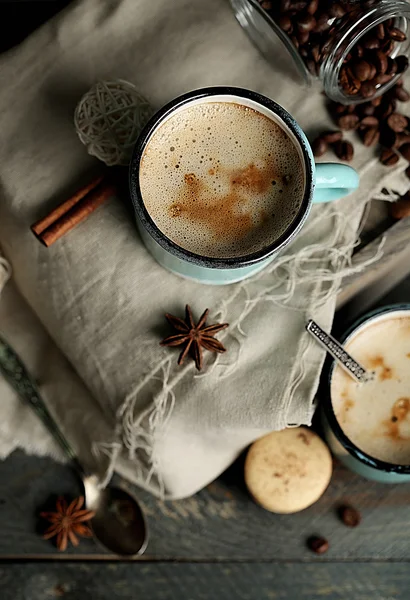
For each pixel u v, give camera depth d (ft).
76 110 1.45
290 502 1.66
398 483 1.76
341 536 1.75
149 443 1.58
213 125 1.40
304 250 1.52
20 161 1.52
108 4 1.57
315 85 1.57
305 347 1.52
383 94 1.57
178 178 1.41
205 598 1.74
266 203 1.41
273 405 1.50
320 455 1.66
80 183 1.52
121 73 1.56
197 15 1.58
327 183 1.40
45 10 1.69
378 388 1.62
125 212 1.53
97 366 1.55
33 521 1.74
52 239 1.48
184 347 1.49
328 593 1.75
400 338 1.62
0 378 1.73
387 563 1.76
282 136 1.40
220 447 1.62
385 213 1.60
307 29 1.48
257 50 1.58
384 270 1.64
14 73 1.54
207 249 1.40
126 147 1.44
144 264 1.52
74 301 1.54
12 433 1.72
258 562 1.75
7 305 1.73
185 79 1.56
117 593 1.74
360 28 1.45
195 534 1.75
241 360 1.52
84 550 1.74
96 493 1.74
